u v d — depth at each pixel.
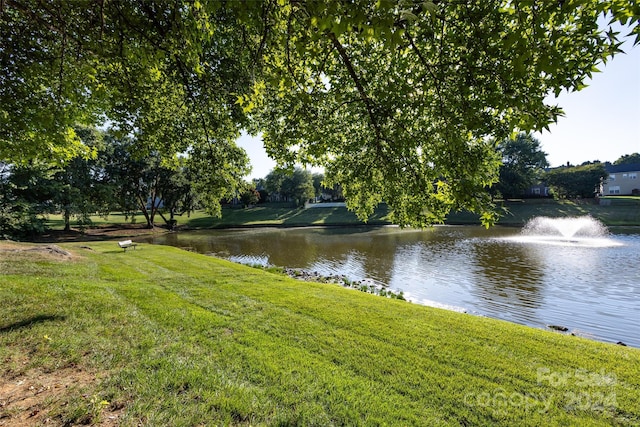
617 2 2.36
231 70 5.75
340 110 5.18
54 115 5.32
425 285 12.27
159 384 3.40
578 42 2.73
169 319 5.47
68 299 6.00
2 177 20.83
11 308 5.32
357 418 3.13
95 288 7.09
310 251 21.34
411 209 5.00
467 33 3.29
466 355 4.59
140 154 6.48
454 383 3.84
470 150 4.08
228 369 3.87
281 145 5.56
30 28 4.92
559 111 2.96
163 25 4.15
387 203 5.38
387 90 3.98
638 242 22.08
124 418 2.86
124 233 31.88
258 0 2.76
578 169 48.12
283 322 5.64
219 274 10.18
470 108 3.44
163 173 35.44
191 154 7.18
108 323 5.06
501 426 3.12
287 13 3.29
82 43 4.37
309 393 3.48
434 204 4.57
